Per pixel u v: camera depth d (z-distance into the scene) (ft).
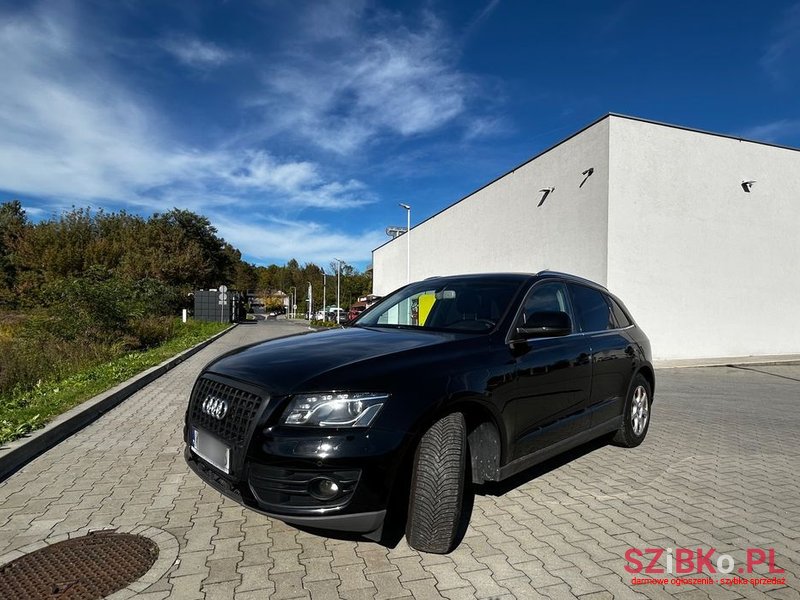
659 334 45.60
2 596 7.79
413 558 9.12
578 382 12.98
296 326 131.54
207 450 9.41
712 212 47.91
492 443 10.30
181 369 33.60
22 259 106.32
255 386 8.94
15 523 10.32
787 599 8.11
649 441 17.67
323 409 8.28
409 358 9.48
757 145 50.21
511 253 58.23
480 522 10.73
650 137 45.16
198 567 8.73
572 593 8.11
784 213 51.83
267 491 8.16
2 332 47.50
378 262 124.26
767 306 50.83
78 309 40.24
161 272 128.06
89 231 123.75
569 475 13.85
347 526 8.02
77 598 7.78
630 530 10.49
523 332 11.14
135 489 12.24
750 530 10.61
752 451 16.67
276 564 8.86
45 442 15.60
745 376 37.63
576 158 47.62
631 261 44.34
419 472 8.86
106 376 26.84
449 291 13.74
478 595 8.00
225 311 123.44
